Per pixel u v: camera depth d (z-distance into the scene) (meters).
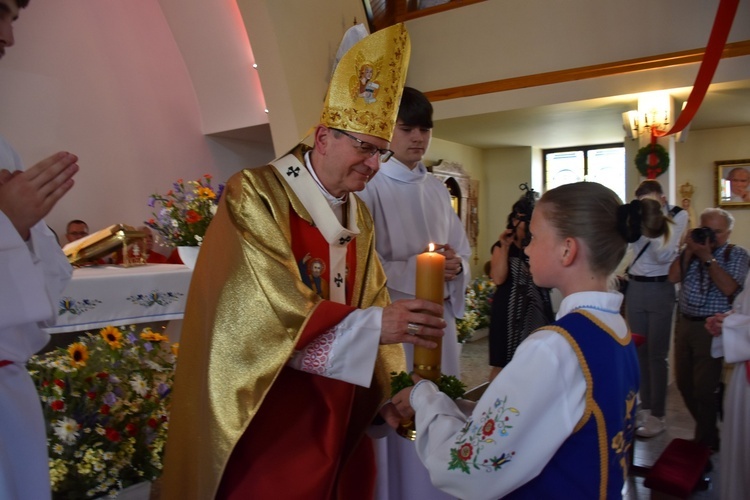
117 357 2.46
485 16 6.13
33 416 1.29
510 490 1.07
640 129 5.50
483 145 8.66
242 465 1.40
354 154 1.46
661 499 2.24
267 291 1.32
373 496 1.75
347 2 5.62
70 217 4.94
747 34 4.85
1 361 1.24
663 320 4.04
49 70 4.82
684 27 5.16
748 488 2.29
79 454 2.22
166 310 3.01
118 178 5.28
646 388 4.11
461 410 1.38
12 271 1.14
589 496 1.06
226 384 1.32
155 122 5.59
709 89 5.20
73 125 4.97
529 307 3.03
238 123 5.77
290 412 1.44
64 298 2.63
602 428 1.06
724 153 7.39
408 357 2.18
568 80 5.70
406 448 1.96
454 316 2.35
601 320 1.12
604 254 1.14
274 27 4.53
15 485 1.20
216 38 5.43
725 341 2.30
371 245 1.72
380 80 1.45
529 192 3.07
